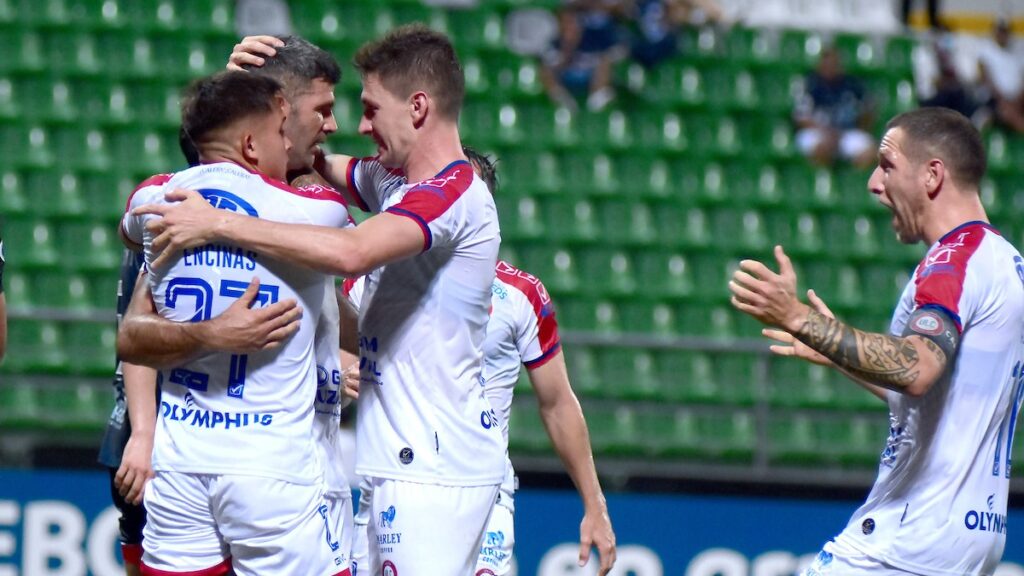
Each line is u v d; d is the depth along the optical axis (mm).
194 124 11016
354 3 36156
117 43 33875
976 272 11906
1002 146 37344
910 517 12219
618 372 29219
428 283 11398
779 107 36750
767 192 34875
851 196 35031
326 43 35500
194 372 10820
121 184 31531
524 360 14805
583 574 23438
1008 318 12070
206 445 10742
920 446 12234
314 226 10398
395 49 11398
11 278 29406
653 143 35219
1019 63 39062
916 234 12680
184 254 10656
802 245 33969
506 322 14492
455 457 11516
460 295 11453
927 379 11383
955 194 12398
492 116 34719
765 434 25312
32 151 31688
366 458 11656
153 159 32188
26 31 33562
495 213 11711
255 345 10484
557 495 23625
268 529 10742
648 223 33438
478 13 36688
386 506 11539
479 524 11711
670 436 28000
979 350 12039
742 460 27859
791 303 11297
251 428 10758
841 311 33188
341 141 32844
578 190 33656
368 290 11734
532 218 33031
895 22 40438
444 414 11508
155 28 34219
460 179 11312
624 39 36312
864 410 29156
